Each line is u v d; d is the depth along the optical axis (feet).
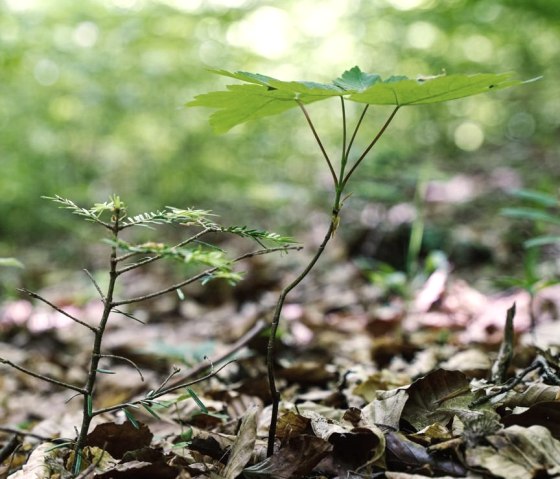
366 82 4.33
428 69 30.68
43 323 13.35
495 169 25.05
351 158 19.07
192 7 26.55
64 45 24.64
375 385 7.04
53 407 9.30
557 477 4.09
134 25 24.67
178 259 3.72
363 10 31.14
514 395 5.17
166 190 23.12
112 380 9.97
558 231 15.75
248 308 13.88
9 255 21.86
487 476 4.34
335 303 13.25
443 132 30.32
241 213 22.82
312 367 8.05
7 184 22.88
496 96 33.17
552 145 28.81
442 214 17.76
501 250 15.21
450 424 5.04
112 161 25.77
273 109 4.65
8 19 24.57
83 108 24.44
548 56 33.37
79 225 21.67
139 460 5.02
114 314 14.34
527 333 9.38
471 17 30.94
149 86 23.90
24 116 24.45
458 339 9.84
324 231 18.92
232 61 26.20
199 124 23.76
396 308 11.87
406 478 4.41
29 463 5.20
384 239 15.96
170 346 8.99
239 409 7.48
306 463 4.56
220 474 4.77
